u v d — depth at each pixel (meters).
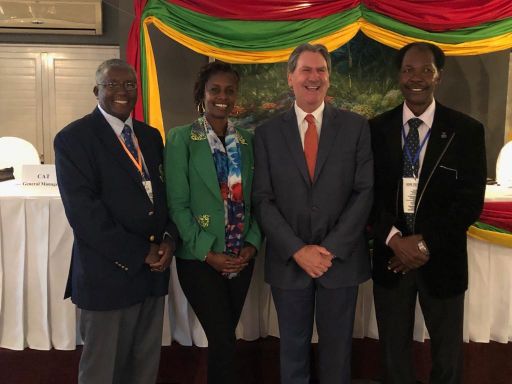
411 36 2.98
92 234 1.57
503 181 2.80
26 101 4.76
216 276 1.81
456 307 1.82
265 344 2.32
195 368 2.27
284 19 2.94
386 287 1.86
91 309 1.63
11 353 2.19
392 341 1.88
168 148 1.81
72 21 4.53
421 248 1.73
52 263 2.14
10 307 2.16
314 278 1.79
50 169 2.22
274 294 1.86
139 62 2.96
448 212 1.76
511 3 2.97
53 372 2.21
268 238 1.78
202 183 1.78
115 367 1.76
